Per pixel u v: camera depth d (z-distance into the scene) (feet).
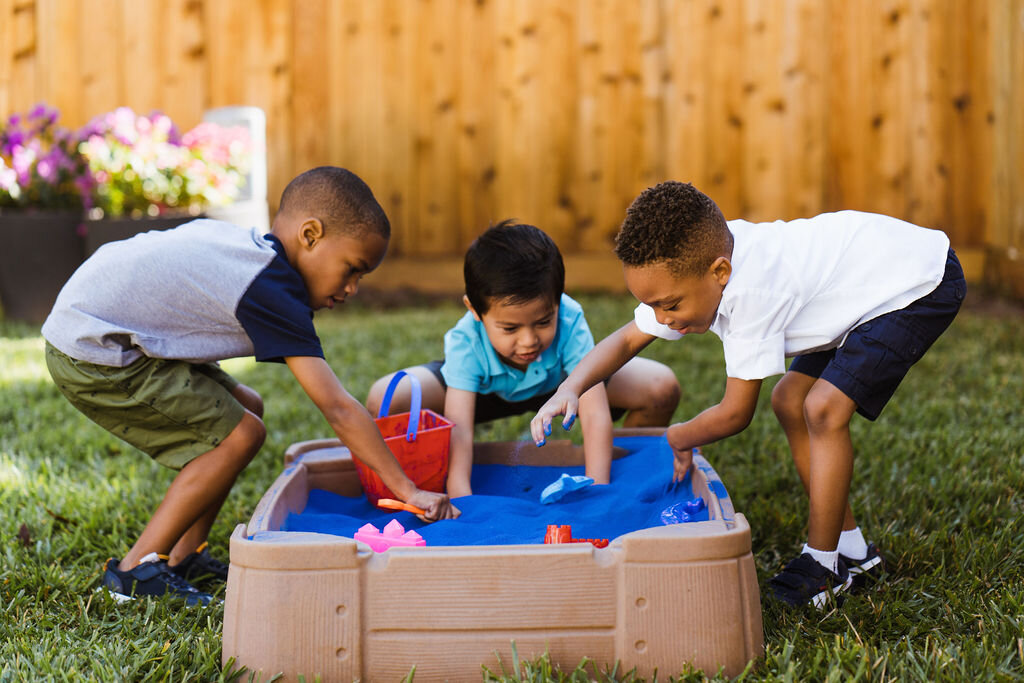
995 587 6.70
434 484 7.73
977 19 20.08
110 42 20.65
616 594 5.41
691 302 6.37
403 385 8.78
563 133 21.16
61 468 9.75
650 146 21.11
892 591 6.72
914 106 20.39
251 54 20.85
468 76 21.07
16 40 20.58
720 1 20.59
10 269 17.67
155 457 7.02
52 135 19.03
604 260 21.26
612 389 9.13
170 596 6.64
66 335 6.72
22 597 6.70
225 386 7.75
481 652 5.41
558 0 20.85
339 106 21.04
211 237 6.84
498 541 6.31
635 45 20.88
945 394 12.17
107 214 17.92
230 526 8.21
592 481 7.70
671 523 6.61
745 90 20.76
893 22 20.22
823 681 5.41
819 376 7.08
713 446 10.24
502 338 7.83
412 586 5.39
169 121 18.86
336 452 8.12
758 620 5.53
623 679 5.30
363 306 20.34
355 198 6.97
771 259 6.48
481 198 21.35
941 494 8.45
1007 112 19.16
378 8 20.81
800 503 8.55
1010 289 19.07
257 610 5.38
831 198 20.80
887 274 6.59
